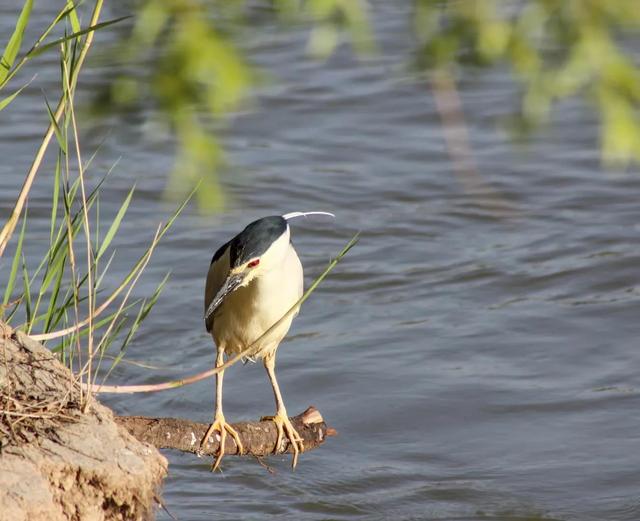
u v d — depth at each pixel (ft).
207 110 12.64
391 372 43.27
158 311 46.39
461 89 73.46
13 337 25.43
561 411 40.70
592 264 51.72
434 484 36.60
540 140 65.51
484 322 47.03
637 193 59.77
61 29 66.90
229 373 43.27
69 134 58.75
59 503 21.44
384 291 49.75
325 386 42.39
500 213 57.36
